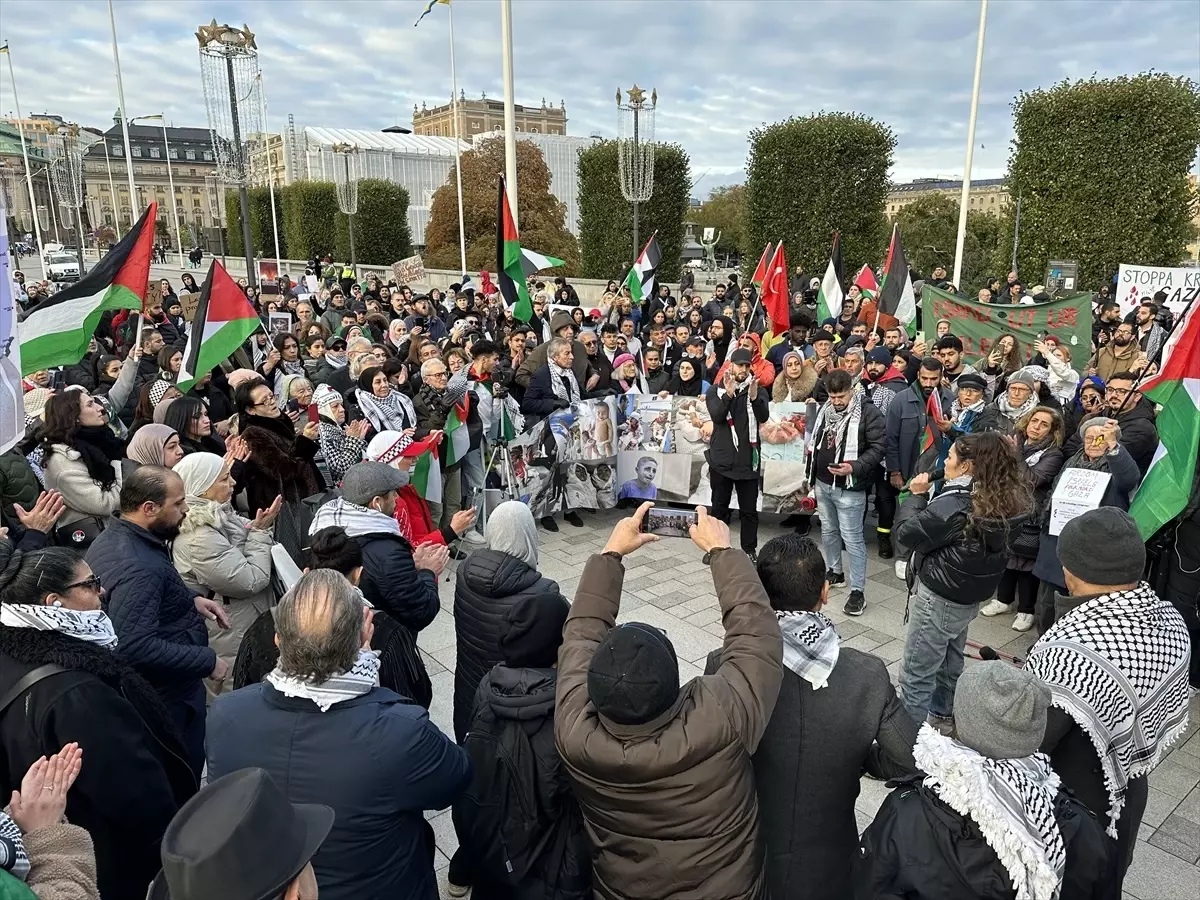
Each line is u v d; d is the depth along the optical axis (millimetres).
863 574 5918
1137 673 2451
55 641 2381
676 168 27188
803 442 7062
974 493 3826
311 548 3256
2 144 68625
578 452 7801
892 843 1933
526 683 2504
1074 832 1946
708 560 2350
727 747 1936
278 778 2078
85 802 2297
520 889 2473
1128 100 20094
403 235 42938
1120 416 5992
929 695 4246
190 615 3350
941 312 11242
